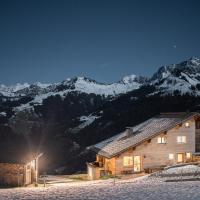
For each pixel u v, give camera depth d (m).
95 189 41.34
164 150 57.50
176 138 58.28
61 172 112.62
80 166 121.19
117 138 64.19
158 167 56.00
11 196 38.28
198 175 48.31
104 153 57.88
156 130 57.44
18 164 52.09
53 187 46.69
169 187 40.00
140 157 56.28
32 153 57.72
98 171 57.72
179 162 58.19
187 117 58.31
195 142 59.59
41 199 35.56
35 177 56.84
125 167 55.53
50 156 148.00
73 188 43.41
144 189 39.47
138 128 65.06
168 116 63.84
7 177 52.53
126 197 35.06
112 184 45.72
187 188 38.72
